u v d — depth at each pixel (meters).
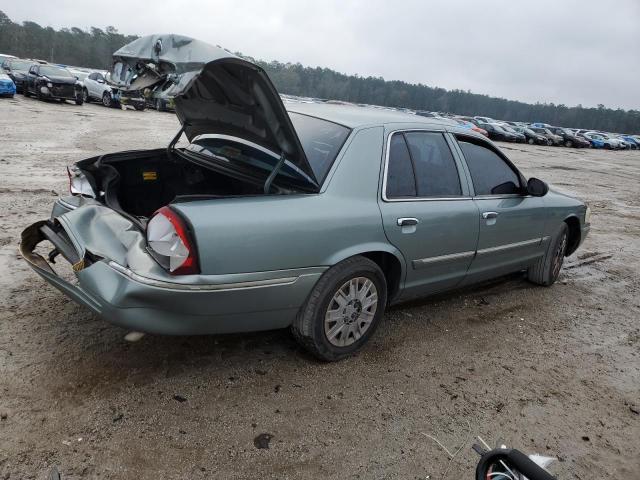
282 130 2.81
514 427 2.94
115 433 2.49
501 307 4.68
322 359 3.28
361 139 3.30
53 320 3.44
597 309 4.95
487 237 4.09
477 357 3.68
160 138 14.14
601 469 2.70
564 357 3.86
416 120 3.79
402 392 3.13
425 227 3.51
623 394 3.44
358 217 3.11
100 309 2.59
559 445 2.84
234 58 2.45
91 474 2.25
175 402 2.76
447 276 3.92
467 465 2.60
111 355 3.11
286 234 2.79
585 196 12.81
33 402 2.63
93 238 2.79
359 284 3.27
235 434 2.59
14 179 7.51
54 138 12.12
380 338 3.76
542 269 5.19
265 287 2.77
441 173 3.77
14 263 4.32
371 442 2.67
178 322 2.64
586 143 41.81
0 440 2.36
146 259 2.54
